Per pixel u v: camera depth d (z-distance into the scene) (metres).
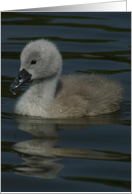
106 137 11.06
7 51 16.92
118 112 13.26
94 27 18.83
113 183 8.98
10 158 9.91
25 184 8.95
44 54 12.75
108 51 17.05
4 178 9.15
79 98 12.84
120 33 18.34
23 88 14.85
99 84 13.63
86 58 16.53
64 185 8.90
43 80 13.15
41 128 11.69
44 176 9.18
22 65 12.84
